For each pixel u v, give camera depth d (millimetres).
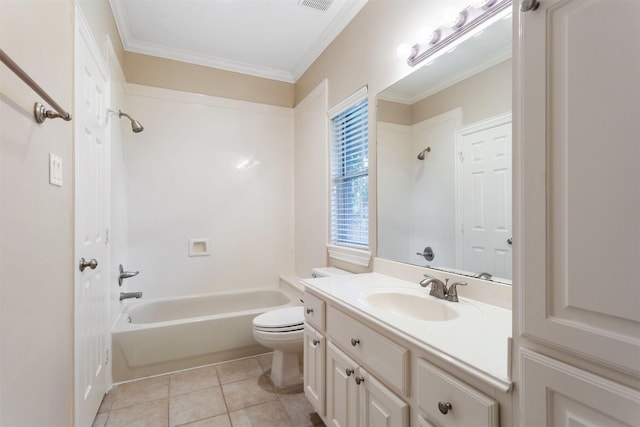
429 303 1267
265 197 3170
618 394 456
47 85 1013
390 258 1785
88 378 1499
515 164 608
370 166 1953
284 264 3254
